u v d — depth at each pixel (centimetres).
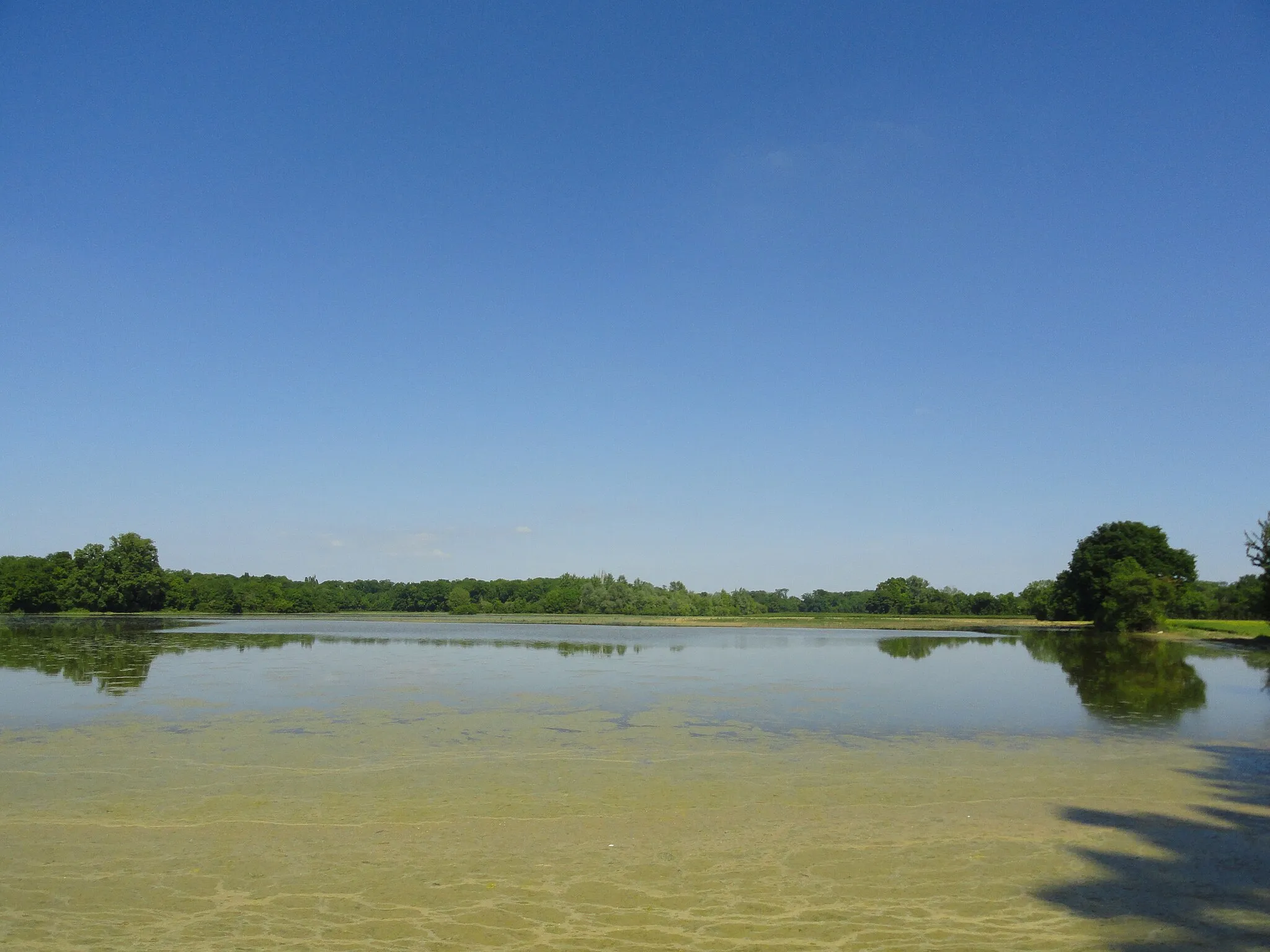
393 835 1523
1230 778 2044
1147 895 1236
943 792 1886
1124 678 4500
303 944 1050
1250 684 4206
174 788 1861
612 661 5438
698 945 1054
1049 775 2067
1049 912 1168
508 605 19375
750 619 14838
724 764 2183
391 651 6253
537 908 1177
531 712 3078
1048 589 13550
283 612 17125
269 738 2486
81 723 2728
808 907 1186
